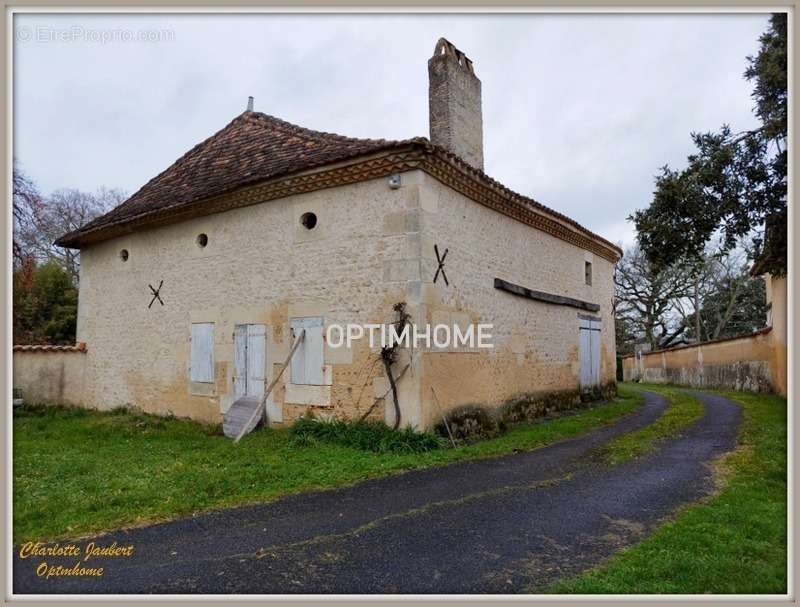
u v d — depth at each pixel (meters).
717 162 8.02
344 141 9.64
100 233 12.60
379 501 5.35
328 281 8.71
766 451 7.27
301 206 9.15
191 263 10.95
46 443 8.43
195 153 13.29
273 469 6.44
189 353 10.87
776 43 7.54
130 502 5.21
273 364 9.34
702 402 14.39
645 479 6.18
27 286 16.28
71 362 13.28
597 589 3.42
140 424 10.25
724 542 4.13
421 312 7.76
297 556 4.03
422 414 7.64
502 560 3.94
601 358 14.85
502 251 10.23
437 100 10.39
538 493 5.64
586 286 14.07
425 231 7.98
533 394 11.03
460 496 5.53
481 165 10.95
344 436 7.80
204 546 4.22
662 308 34.56
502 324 10.04
